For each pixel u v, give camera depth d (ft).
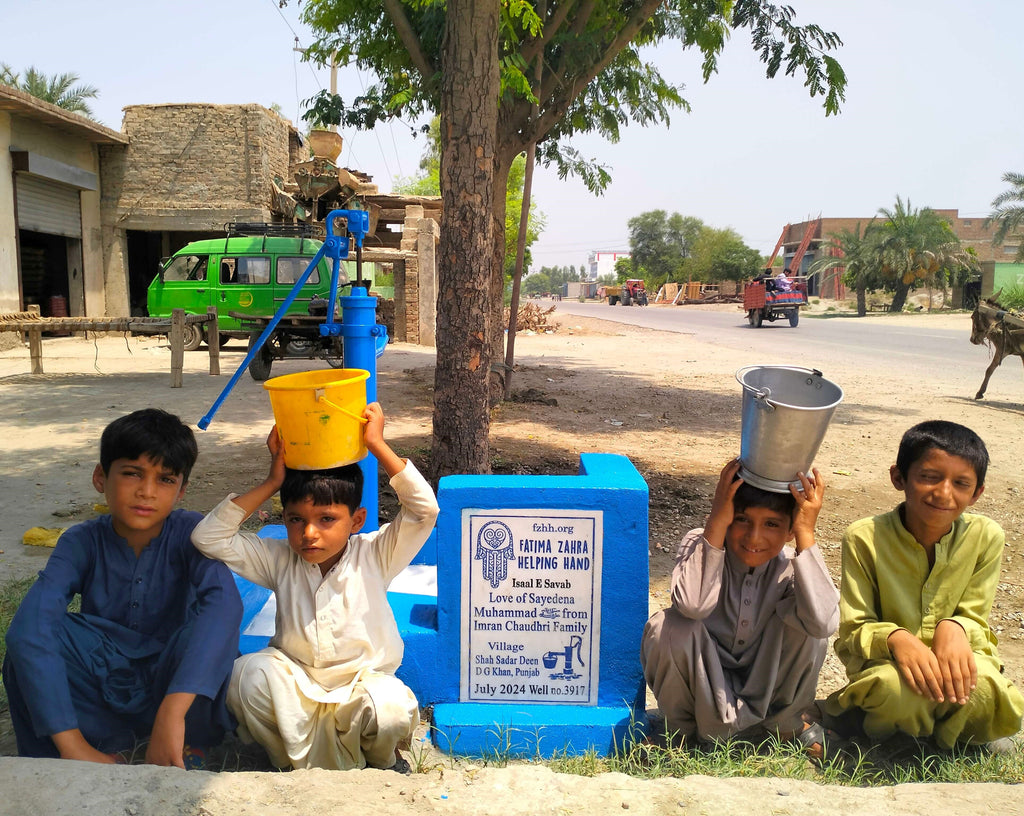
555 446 27.07
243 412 32.94
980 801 7.36
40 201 68.49
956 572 9.66
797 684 9.54
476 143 17.85
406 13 29.09
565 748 10.07
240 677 8.62
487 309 18.53
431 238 71.00
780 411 8.30
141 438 8.29
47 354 57.77
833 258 168.76
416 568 13.38
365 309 12.82
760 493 8.89
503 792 7.40
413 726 8.79
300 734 8.60
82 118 68.33
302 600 8.97
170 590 9.11
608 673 10.49
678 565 9.38
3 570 15.47
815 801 7.34
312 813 6.89
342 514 8.64
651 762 9.43
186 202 77.25
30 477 22.66
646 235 331.16
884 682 9.23
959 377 49.57
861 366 56.29
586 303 289.74
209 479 22.13
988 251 223.71
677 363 58.85
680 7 33.60
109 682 8.79
